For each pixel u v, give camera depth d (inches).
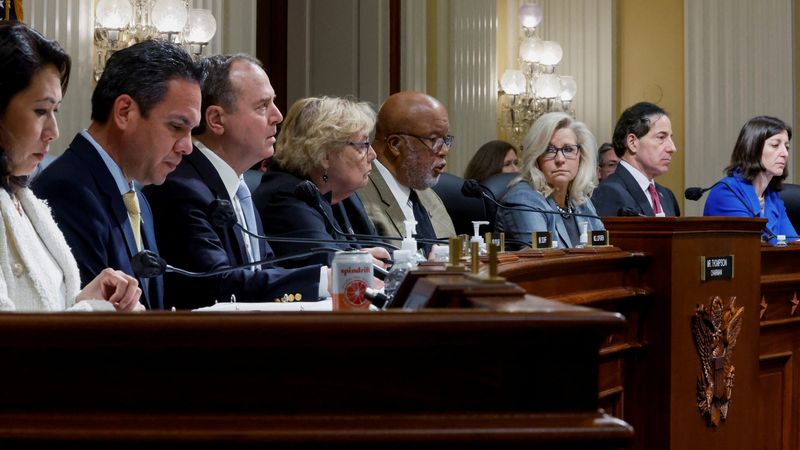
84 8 212.8
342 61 298.8
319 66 300.0
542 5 409.4
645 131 223.0
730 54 400.2
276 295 129.8
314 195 134.5
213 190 138.2
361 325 48.3
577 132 196.4
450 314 48.8
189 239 133.6
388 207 173.5
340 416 48.9
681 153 407.5
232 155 142.0
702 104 401.7
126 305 96.7
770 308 171.0
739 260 154.9
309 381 49.1
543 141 193.5
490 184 217.9
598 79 414.9
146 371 49.2
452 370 49.3
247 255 140.9
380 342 48.7
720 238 152.0
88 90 213.9
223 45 256.4
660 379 145.9
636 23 417.1
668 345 145.4
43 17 204.5
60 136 208.2
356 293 97.7
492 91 345.1
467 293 56.2
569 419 49.3
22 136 87.6
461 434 48.3
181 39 226.1
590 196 206.1
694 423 148.4
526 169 194.2
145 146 117.6
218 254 133.6
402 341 48.7
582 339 49.6
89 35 214.7
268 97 143.0
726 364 152.4
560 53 371.2
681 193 406.9
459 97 327.0
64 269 94.4
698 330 148.3
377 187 174.2
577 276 132.4
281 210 152.1
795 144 400.5
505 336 48.9
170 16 217.9
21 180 92.4
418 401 49.2
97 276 104.0
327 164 154.6
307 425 48.4
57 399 49.1
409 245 114.1
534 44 369.4
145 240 124.9
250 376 49.2
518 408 49.4
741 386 156.3
